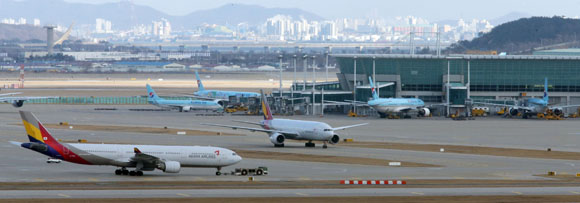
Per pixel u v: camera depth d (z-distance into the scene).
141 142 177.38
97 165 118.56
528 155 158.62
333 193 101.12
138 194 96.38
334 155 153.62
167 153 117.31
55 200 90.56
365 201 95.00
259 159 144.25
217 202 91.75
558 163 145.25
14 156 142.00
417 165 138.88
